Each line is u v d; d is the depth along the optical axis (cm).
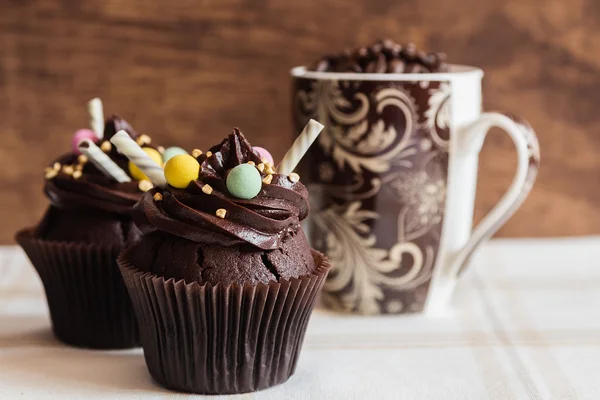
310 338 53
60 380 48
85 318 52
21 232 53
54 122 65
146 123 65
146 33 64
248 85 65
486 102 65
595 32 65
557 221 67
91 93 65
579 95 66
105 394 47
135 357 51
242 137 47
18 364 50
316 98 55
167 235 47
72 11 64
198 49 64
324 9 64
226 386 47
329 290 57
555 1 65
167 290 46
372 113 54
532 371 49
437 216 55
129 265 48
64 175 51
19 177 66
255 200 46
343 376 49
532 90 65
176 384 47
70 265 51
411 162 54
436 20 64
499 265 63
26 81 64
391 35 64
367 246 55
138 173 51
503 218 55
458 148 55
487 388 48
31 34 64
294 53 64
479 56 65
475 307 57
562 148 66
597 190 67
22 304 57
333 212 55
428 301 56
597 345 52
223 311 46
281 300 46
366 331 54
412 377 49
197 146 65
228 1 64
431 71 55
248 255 46
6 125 65
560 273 62
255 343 47
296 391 47
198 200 46
